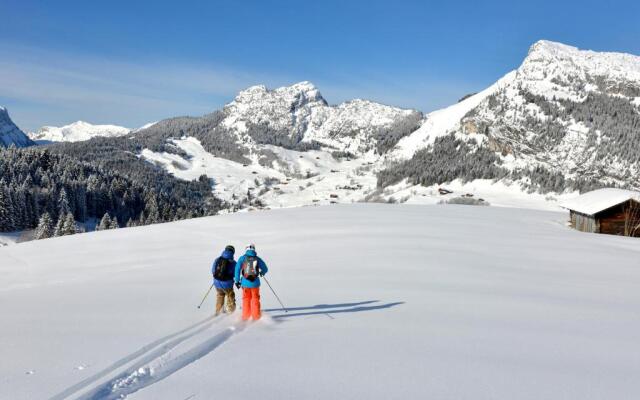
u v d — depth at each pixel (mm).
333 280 13453
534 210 56156
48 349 6750
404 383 5371
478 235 27891
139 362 6105
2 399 4867
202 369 5797
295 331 7781
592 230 36969
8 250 29047
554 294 12016
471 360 6297
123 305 10508
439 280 13562
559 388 5371
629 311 10164
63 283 16188
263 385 5227
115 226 109500
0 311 10320
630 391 5340
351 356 6344
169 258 22109
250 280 8773
